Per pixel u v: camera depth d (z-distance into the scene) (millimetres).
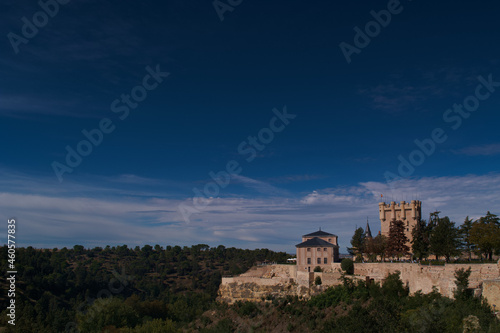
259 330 110312
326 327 90250
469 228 122625
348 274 119125
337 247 146750
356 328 76500
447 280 84625
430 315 70250
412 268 98500
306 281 121875
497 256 118250
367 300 100875
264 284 132125
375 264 116250
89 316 133250
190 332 127062
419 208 179750
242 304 128625
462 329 64750
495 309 70688
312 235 154500
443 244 111062
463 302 74000
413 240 126188
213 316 131125
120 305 141500
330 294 109750
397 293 96938
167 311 175125
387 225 184500
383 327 74812
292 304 115812
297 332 100125
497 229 108125
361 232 166875
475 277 83938
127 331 122188
